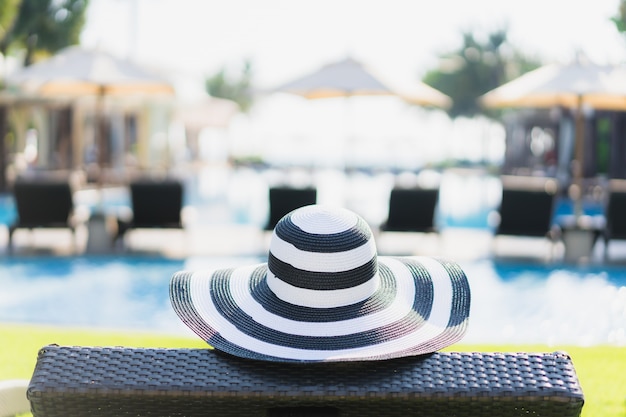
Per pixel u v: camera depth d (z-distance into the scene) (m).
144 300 7.66
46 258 10.05
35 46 28.30
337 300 2.17
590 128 22.56
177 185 10.55
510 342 5.90
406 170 25.34
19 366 4.73
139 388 1.85
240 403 1.88
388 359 1.92
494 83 49.41
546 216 10.16
